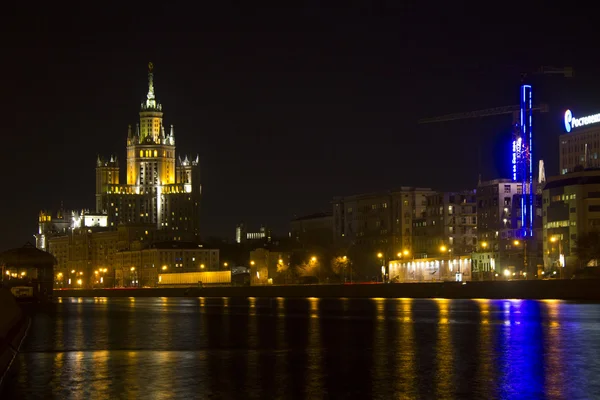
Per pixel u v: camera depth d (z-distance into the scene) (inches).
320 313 6998.0
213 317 6643.7
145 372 3235.7
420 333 4778.5
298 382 2977.4
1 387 2908.5
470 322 5531.5
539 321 5511.8
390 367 3329.2
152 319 6427.2
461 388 2844.5
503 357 3622.0
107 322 6063.0
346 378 3058.6
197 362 3531.0
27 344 4296.3
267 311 7534.5
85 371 3267.7
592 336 4488.2
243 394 2760.8
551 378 3041.3
